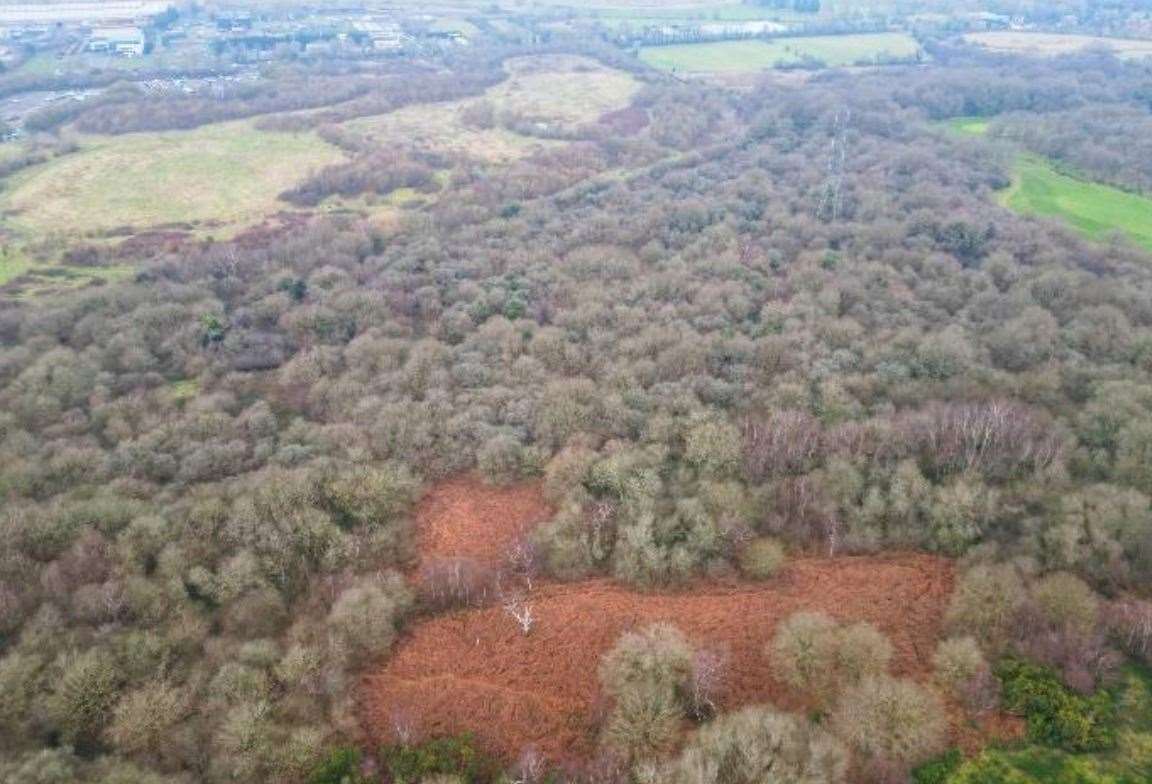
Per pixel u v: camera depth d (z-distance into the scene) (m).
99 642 64.00
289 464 85.44
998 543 71.88
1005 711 57.88
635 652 61.00
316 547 75.38
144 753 56.97
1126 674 60.25
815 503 77.06
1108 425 81.56
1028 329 99.88
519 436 89.12
